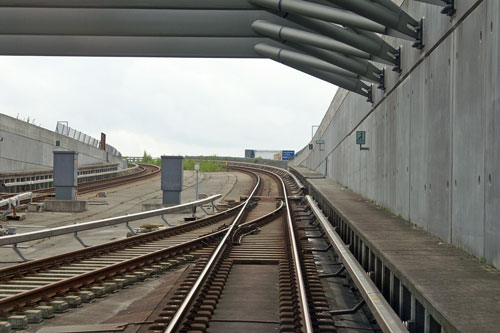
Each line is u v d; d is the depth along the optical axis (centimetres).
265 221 2188
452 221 791
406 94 1128
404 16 938
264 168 7344
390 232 955
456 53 762
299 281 912
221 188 4306
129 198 3356
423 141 973
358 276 782
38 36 1440
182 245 1421
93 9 1275
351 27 1013
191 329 700
